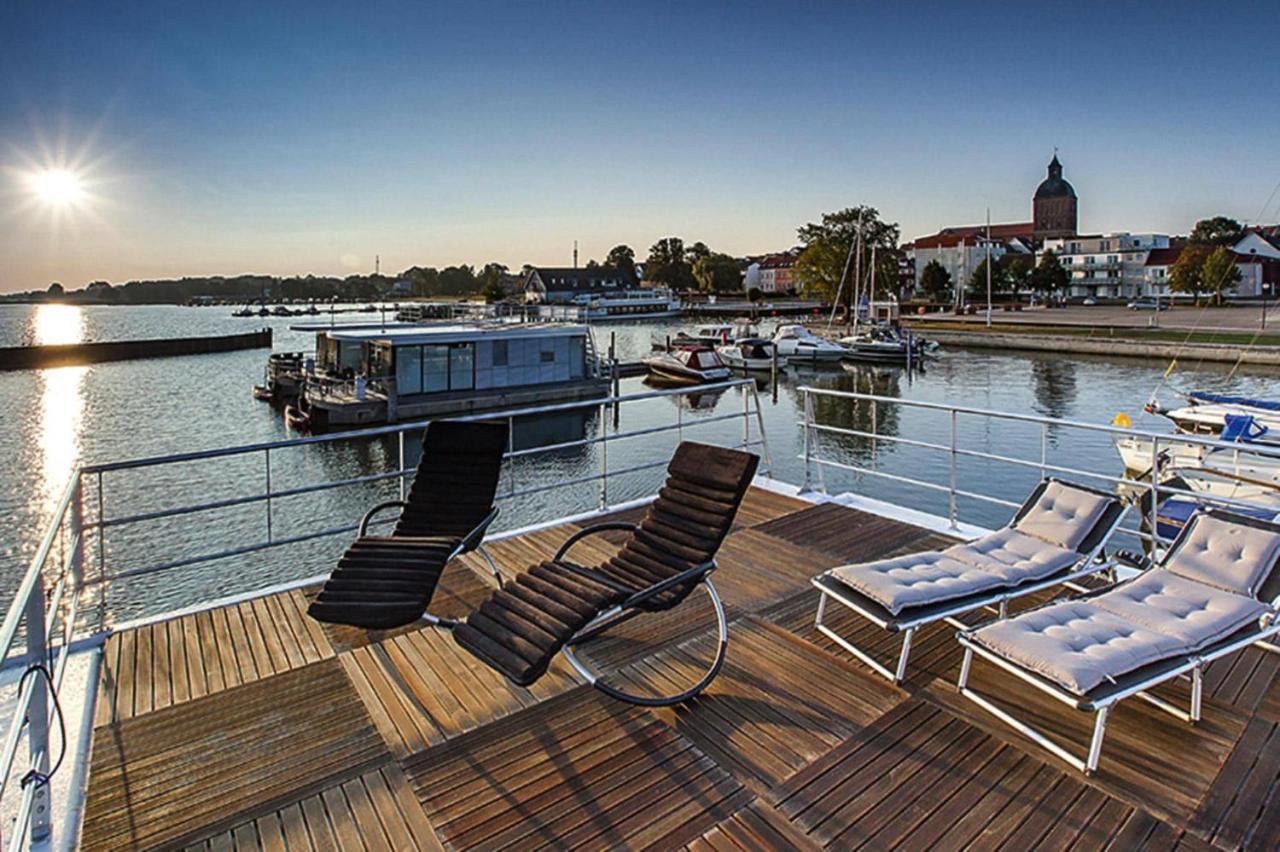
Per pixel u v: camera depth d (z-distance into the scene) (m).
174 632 3.58
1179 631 2.79
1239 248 81.31
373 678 3.16
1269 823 2.26
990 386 30.36
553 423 25.17
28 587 2.01
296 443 4.13
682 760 2.59
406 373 24.95
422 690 3.07
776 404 28.64
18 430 22.84
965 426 23.14
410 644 3.46
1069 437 20.73
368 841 2.21
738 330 44.62
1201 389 26.75
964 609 3.18
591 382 28.61
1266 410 16.56
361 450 20.55
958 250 87.12
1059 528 3.85
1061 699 2.49
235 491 16.50
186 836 2.24
